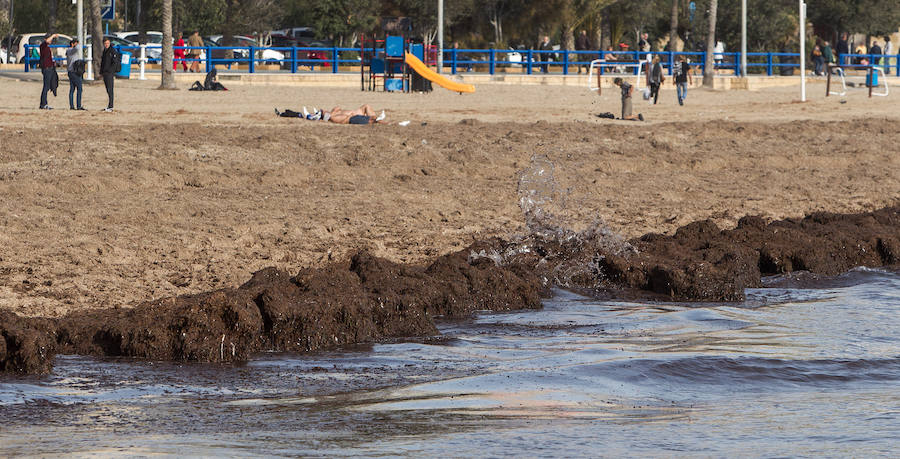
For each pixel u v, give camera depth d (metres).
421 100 125.88
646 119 107.19
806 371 30.17
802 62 135.00
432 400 26.31
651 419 24.77
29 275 39.75
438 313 39.06
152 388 27.56
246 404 25.84
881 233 51.59
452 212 57.88
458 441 22.44
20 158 66.06
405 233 51.91
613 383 28.38
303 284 36.03
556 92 144.50
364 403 25.95
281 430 23.30
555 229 50.53
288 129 84.31
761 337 35.03
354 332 34.09
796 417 25.12
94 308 35.88
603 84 164.38
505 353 32.31
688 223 57.47
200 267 42.62
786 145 87.25
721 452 22.05
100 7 145.62
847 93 154.12
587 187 67.31
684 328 36.72
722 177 73.56
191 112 99.94
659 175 73.50
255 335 32.09
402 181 67.50
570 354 31.86
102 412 24.95
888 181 72.94
